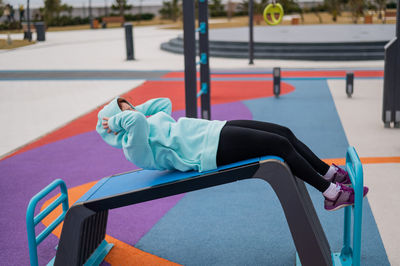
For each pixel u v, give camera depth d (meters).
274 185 2.97
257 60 18.72
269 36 24.47
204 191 5.09
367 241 3.80
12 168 6.16
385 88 7.49
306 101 10.16
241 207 4.62
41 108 10.11
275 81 10.62
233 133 3.11
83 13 64.38
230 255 3.69
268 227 4.15
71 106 10.23
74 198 5.04
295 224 2.96
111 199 3.08
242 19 52.50
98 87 12.68
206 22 8.03
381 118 8.33
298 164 3.02
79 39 31.12
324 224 4.16
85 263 3.51
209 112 8.41
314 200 4.72
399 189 4.87
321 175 3.31
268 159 2.98
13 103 10.74
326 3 47.41
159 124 3.29
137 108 3.63
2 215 4.63
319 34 25.25
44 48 24.95
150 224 4.31
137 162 3.22
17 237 4.14
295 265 3.49
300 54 18.56
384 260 3.49
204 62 8.16
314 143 6.86
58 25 51.56
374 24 34.19
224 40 21.34
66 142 7.42
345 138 7.06
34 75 15.19
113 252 3.79
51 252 3.84
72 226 3.10
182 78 13.94
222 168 3.10
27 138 7.69
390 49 7.30
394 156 6.02
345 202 3.05
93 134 7.88
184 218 4.42
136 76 14.59
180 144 3.22
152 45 26.19
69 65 17.88
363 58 17.89
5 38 31.28
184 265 3.57
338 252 3.63
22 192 5.27
